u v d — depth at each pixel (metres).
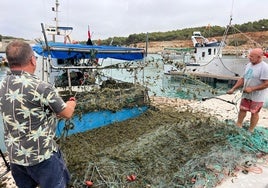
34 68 2.12
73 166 3.29
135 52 6.31
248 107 4.67
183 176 3.26
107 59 6.71
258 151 4.17
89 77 5.61
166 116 6.07
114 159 3.52
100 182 3.03
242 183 3.30
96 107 5.07
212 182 3.24
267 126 5.47
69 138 4.52
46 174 2.12
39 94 1.96
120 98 5.62
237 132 4.58
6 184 3.22
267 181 3.36
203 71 18.72
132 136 4.74
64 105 2.11
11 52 1.97
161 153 3.76
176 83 8.44
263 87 4.35
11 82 1.98
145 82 6.76
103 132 4.95
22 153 2.04
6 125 2.04
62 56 5.16
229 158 3.81
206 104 7.40
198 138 4.30
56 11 8.43
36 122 2.02
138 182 3.11
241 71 17.47
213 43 19.59
